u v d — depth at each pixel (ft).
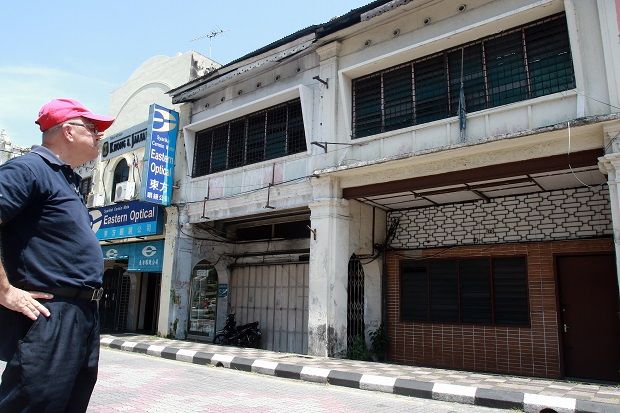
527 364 30.19
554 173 27.07
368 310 36.40
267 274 46.26
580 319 29.17
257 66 39.34
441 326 34.32
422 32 31.07
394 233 38.09
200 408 17.95
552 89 26.20
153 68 54.44
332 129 34.45
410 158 29.22
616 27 23.98
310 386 24.04
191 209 44.65
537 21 27.12
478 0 28.94
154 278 57.67
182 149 46.85
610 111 23.44
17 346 6.73
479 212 34.12
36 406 6.59
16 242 7.06
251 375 27.04
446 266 34.99
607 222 28.81
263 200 38.32
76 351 7.18
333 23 34.30
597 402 18.26
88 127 8.29
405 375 24.98
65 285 7.16
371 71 33.50
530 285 30.96
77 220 7.47
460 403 20.62
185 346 36.91
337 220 33.37
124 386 22.11
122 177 55.26
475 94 28.86
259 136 40.68
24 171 6.86
